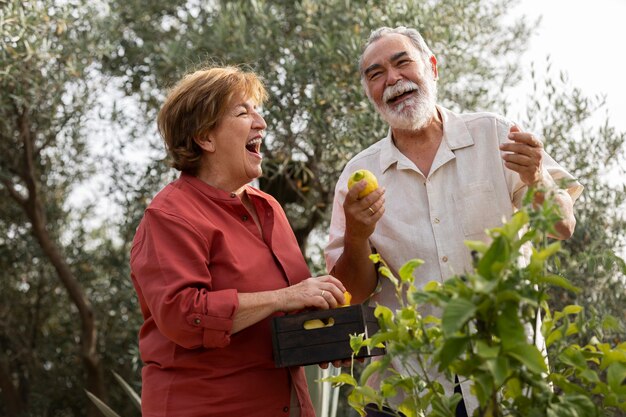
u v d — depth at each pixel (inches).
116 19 266.1
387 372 101.3
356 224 97.3
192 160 94.3
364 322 86.6
